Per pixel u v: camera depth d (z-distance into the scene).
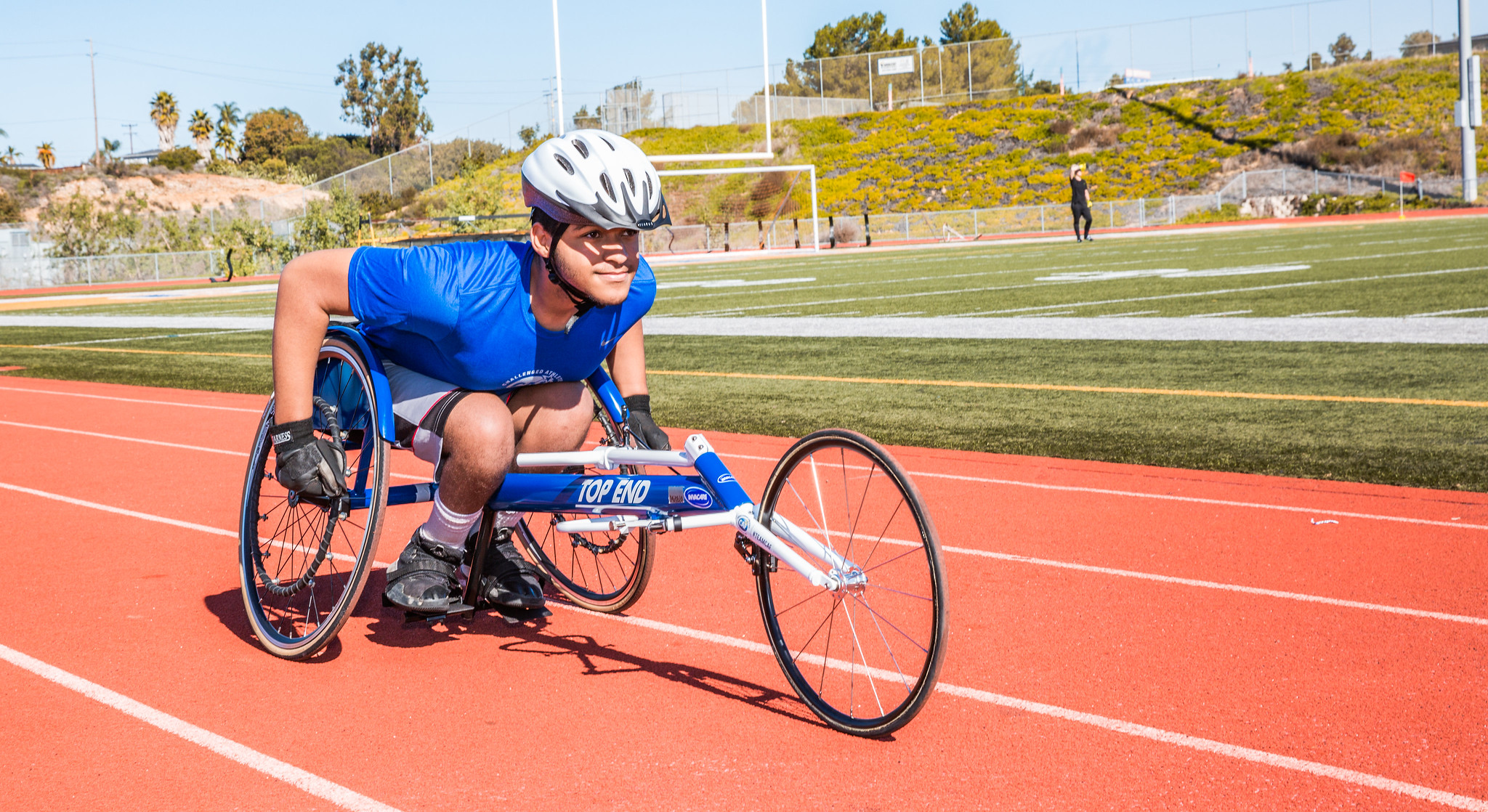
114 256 47.81
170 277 48.66
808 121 64.06
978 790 2.59
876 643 3.58
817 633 3.68
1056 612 3.81
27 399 10.44
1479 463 5.74
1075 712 3.01
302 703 3.19
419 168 56.19
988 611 3.84
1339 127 54.06
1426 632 3.53
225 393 10.55
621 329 3.45
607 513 3.41
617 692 3.25
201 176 73.38
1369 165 51.06
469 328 3.20
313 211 47.72
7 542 5.11
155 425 8.70
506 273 3.24
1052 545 4.62
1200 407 7.62
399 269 3.21
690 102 55.53
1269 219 47.38
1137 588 4.05
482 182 48.12
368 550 3.38
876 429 7.34
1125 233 43.66
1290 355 9.72
